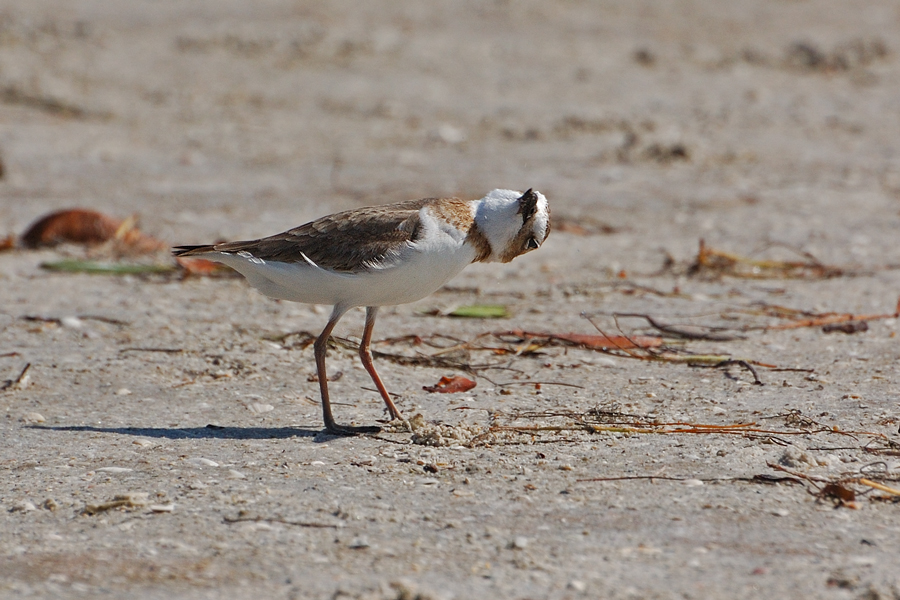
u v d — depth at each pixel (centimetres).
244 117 2778
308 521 726
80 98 2844
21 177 2200
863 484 773
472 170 2305
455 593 623
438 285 925
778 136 2606
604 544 686
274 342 1201
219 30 3497
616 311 1353
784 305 1370
